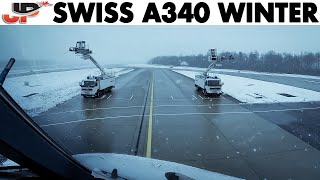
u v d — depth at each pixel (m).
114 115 18.88
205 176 3.33
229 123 16.39
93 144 12.18
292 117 18.14
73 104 23.58
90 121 16.94
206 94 28.78
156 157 10.47
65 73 70.44
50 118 17.77
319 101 25.20
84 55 28.00
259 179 8.42
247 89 35.31
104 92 30.62
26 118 1.74
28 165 1.74
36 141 1.75
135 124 16.16
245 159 10.20
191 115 18.89
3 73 2.05
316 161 9.94
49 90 33.16
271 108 21.72
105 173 2.98
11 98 1.71
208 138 13.12
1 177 2.31
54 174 1.88
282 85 40.50
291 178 8.48
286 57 90.69
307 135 13.60
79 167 2.17
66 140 12.76
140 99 26.67
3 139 1.53
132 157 3.64
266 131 14.44
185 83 45.09
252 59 102.00
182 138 13.12
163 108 21.69
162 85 41.38
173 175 3.02
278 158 10.29
